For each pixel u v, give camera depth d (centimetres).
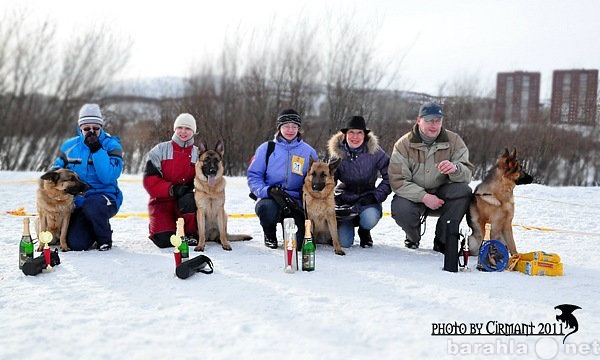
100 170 564
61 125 2136
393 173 573
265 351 271
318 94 2236
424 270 468
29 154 2072
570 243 629
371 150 586
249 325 310
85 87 2148
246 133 2100
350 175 592
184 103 2106
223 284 405
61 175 529
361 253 561
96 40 2138
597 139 2212
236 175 2077
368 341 288
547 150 2217
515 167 515
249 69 2169
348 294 380
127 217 816
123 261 489
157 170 583
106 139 590
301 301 359
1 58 1981
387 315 332
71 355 264
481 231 540
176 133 598
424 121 554
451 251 465
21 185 1195
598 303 362
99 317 323
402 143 578
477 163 2297
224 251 557
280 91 2192
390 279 427
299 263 493
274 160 596
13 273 435
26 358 260
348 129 579
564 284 415
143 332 298
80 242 549
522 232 714
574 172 2231
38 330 298
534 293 387
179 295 374
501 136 2309
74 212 565
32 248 450
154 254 530
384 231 737
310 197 555
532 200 1116
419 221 584
